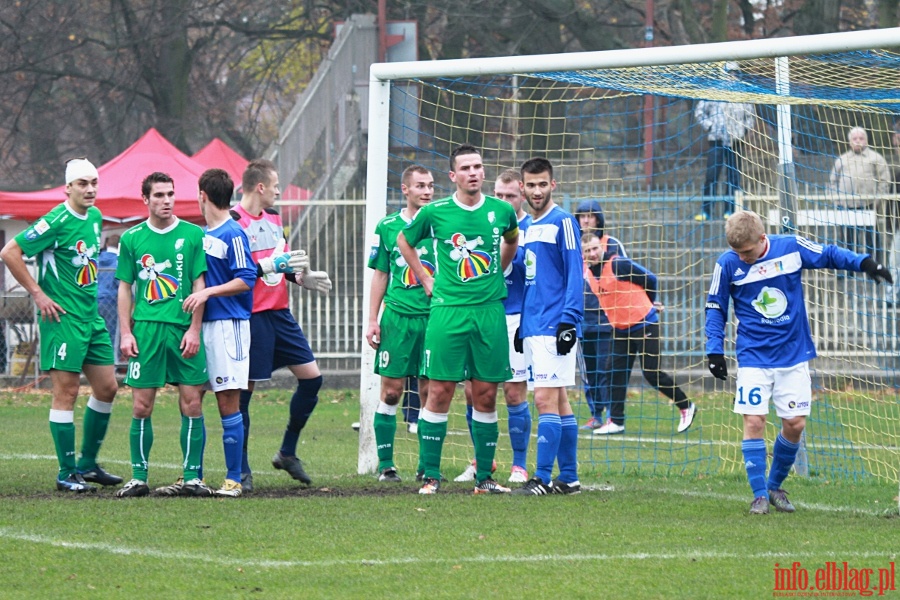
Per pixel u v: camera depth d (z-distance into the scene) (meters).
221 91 99.44
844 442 38.16
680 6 89.38
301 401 29.50
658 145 81.12
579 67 31.31
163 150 62.50
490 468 27.95
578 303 26.94
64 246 27.77
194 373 26.73
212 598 16.97
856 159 47.09
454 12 86.75
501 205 27.45
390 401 30.52
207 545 20.75
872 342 47.41
